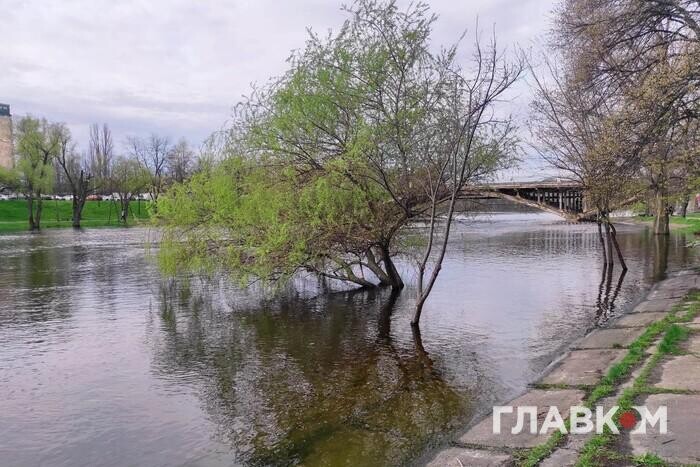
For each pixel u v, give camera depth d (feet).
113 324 48.42
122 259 103.45
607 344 35.24
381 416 26.48
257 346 40.27
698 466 16.07
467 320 47.21
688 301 46.80
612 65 51.78
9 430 26.27
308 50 51.78
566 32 56.65
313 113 51.26
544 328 43.42
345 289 64.90
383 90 50.42
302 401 28.96
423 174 52.44
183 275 71.31
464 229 187.42
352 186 52.13
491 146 53.62
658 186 68.39
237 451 23.50
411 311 51.65
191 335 43.98
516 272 77.92
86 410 28.58
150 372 34.65
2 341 42.73
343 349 38.91
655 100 43.19
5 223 242.17
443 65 50.62
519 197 99.50
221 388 31.40
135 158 260.21
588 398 24.14
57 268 89.51
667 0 45.80
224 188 54.54
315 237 53.83
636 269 78.84
